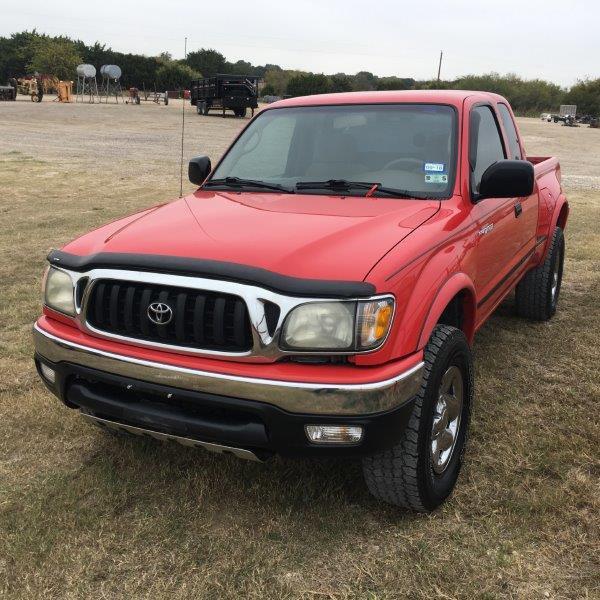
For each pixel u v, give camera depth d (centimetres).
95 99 5603
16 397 419
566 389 432
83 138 2462
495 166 348
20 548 276
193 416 268
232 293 253
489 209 376
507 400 415
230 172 413
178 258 268
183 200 374
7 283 675
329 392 246
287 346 251
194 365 261
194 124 3170
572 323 566
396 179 362
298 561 271
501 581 259
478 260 349
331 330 249
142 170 1675
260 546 280
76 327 298
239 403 254
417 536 286
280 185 381
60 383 301
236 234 291
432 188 353
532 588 255
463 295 336
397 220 311
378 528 292
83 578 262
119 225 332
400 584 259
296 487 317
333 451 254
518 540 281
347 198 353
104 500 311
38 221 1018
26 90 5912
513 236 432
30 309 591
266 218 316
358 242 280
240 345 256
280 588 257
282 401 249
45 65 6412
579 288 679
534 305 553
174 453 350
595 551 274
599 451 350
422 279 278
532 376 453
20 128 2781
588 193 1432
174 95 6200
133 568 268
